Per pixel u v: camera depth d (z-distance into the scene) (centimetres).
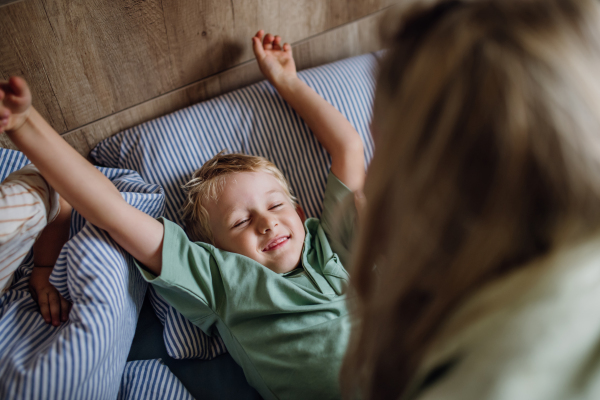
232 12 119
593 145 31
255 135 120
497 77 31
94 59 104
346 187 106
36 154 70
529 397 32
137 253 83
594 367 33
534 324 33
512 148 31
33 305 82
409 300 42
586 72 31
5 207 66
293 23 132
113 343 78
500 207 33
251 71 132
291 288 92
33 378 66
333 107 116
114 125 116
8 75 94
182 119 116
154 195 94
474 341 35
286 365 86
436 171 35
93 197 75
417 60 36
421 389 40
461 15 35
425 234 37
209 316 93
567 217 32
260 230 97
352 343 55
